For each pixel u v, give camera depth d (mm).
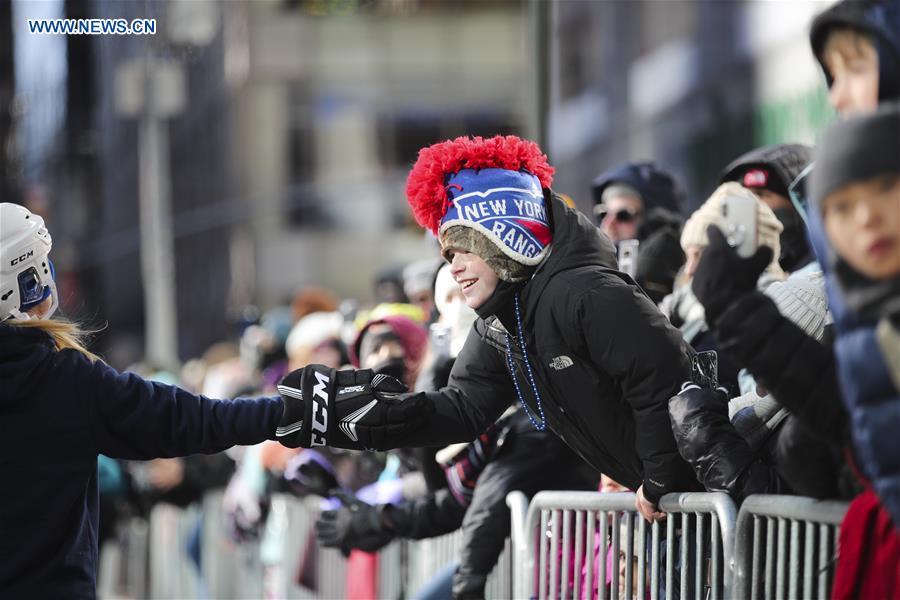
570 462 12008
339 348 18219
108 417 9000
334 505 14227
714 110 48969
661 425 8719
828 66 6832
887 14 6496
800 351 6934
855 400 6438
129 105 56938
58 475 8891
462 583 12023
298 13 86688
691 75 51969
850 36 6617
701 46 50438
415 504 12914
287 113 86812
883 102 6562
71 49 86938
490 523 11922
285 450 19469
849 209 6277
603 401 9109
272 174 87000
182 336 105875
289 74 86688
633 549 9508
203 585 23047
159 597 25594
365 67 86938
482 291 9234
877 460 6371
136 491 22125
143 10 52938
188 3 55094
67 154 95312
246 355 25453
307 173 86938
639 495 9086
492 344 9758
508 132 86875
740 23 45875
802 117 38719
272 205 86688
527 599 10820
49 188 95562
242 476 20984
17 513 8781
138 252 98688
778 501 7543
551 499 10453
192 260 103875
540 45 16406
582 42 69188
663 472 8750
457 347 12258
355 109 86938
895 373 6262
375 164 86938
